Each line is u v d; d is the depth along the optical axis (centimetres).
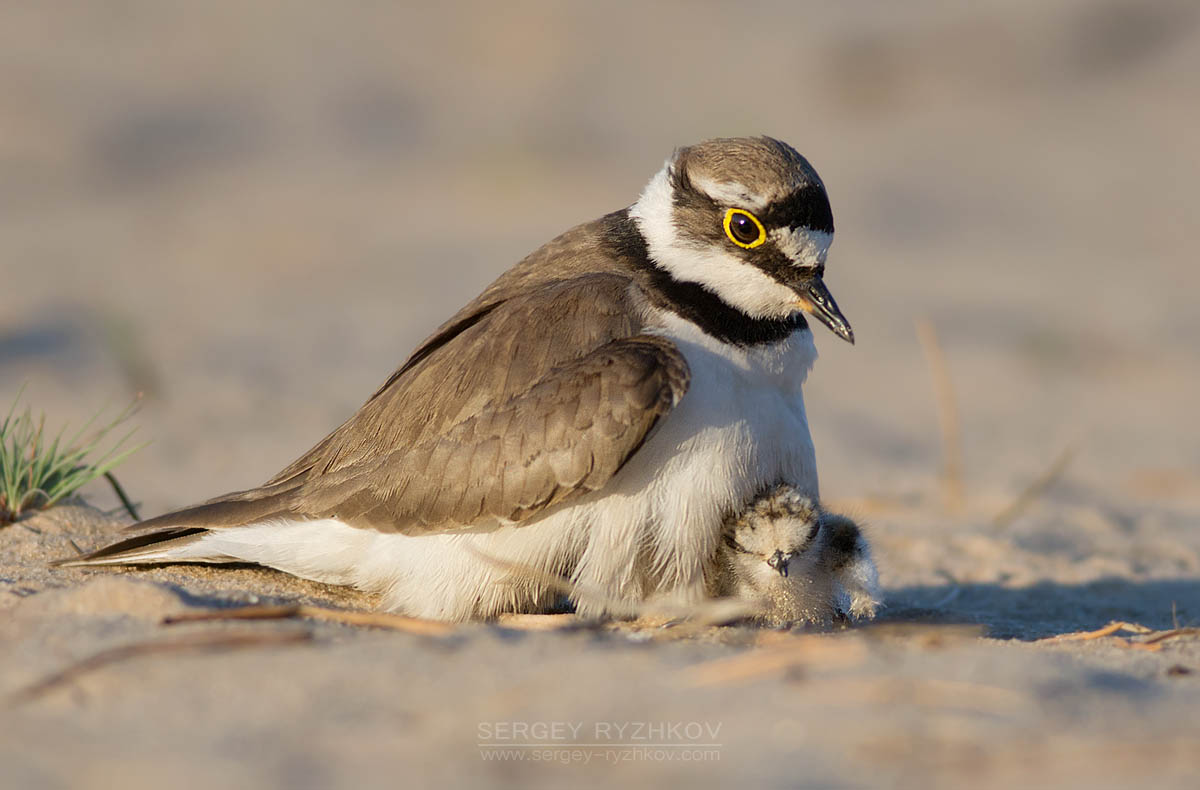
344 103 4269
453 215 3188
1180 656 734
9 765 525
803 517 862
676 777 516
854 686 606
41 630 683
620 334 837
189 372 1955
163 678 613
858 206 3325
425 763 531
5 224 3073
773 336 869
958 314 2534
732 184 860
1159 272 2844
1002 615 1030
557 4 4769
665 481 816
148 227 3066
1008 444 1838
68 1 4759
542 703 588
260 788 504
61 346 2080
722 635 763
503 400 817
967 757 534
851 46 4284
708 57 4456
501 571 823
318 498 852
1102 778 518
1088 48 4206
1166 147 3744
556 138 3794
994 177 3584
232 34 4700
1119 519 1464
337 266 2750
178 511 883
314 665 629
